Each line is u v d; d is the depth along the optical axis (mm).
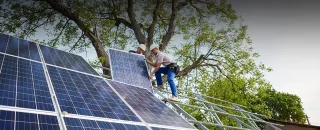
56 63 5371
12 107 2607
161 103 5406
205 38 16812
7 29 13930
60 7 13945
